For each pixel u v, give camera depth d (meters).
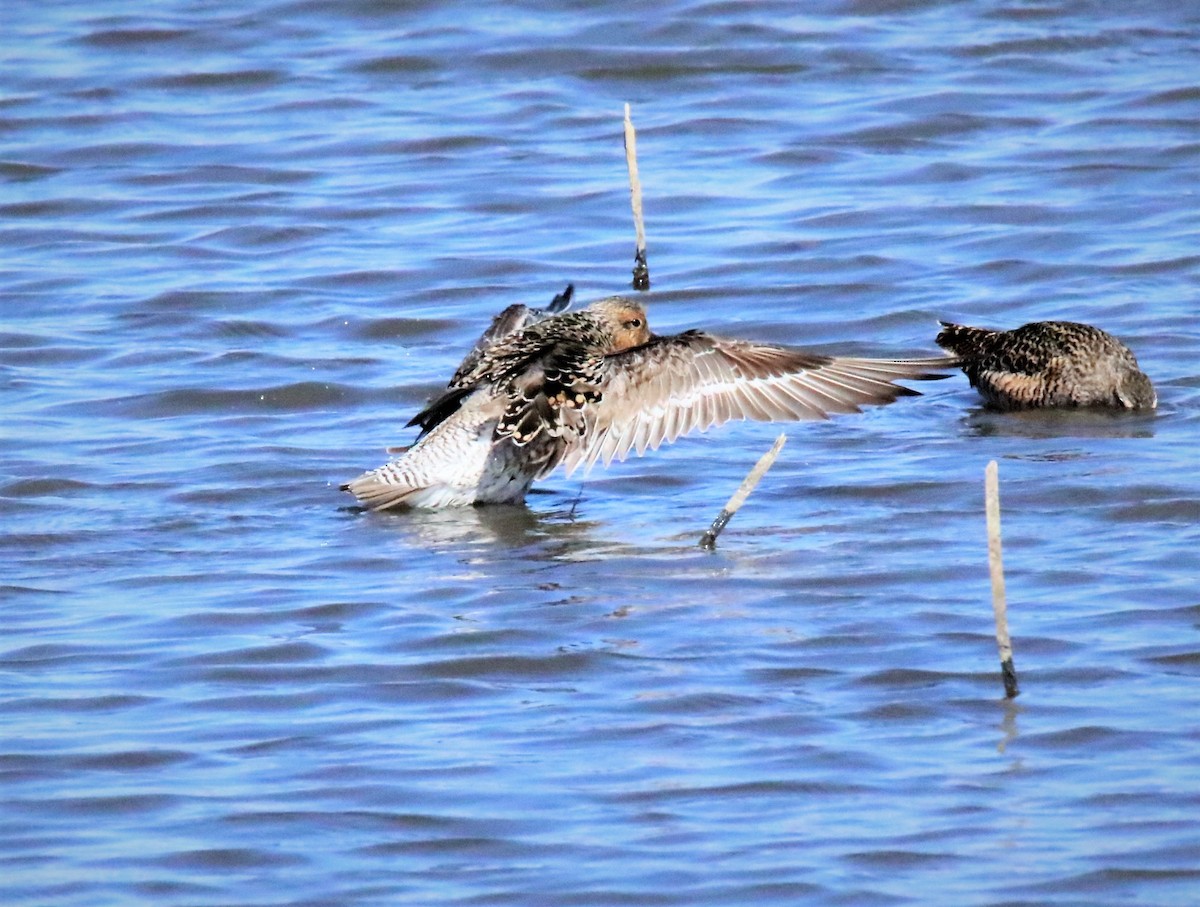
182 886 9.73
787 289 21.17
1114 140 25.17
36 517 15.23
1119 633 12.48
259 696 11.92
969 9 29.91
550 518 15.29
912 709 11.52
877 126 26.02
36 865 9.95
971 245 22.23
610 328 16.09
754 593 13.41
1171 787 10.48
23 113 26.88
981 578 13.55
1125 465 15.87
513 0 30.45
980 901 9.42
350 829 10.27
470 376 15.62
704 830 10.19
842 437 17.28
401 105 27.23
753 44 28.84
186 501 15.65
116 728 11.49
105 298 21.23
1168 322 19.77
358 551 14.48
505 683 12.05
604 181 24.59
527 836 10.16
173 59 28.83
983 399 18.61
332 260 22.34
